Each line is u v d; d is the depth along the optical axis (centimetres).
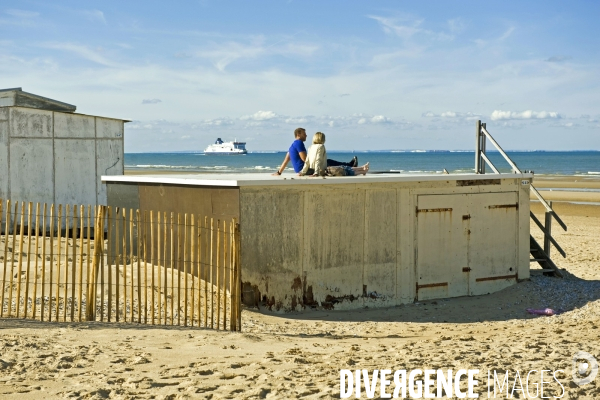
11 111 1770
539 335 918
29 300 990
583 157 18125
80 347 742
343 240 1221
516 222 1434
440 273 1333
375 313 1198
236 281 946
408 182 1288
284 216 1159
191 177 1296
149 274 1185
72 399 559
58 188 1852
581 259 1886
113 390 587
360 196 1238
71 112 1870
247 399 562
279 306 1155
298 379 632
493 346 817
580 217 3162
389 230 1271
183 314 1007
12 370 639
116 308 910
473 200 1371
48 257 1341
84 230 1862
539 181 6372
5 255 896
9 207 891
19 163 1786
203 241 1173
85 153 1909
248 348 793
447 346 823
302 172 1330
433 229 1323
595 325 1009
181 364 689
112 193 1373
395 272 1279
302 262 1180
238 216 1112
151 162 15875
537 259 1521
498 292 1391
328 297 1208
